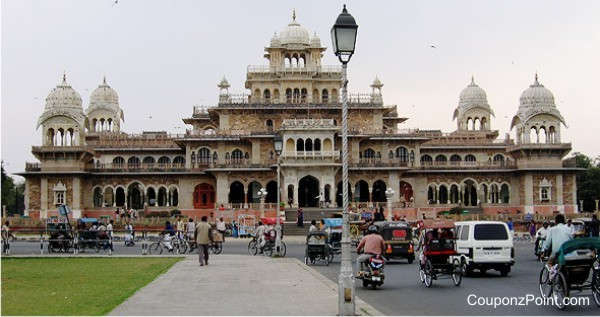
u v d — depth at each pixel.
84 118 115.12
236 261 48.06
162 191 122.25
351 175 112.94
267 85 118.94
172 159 125.81
